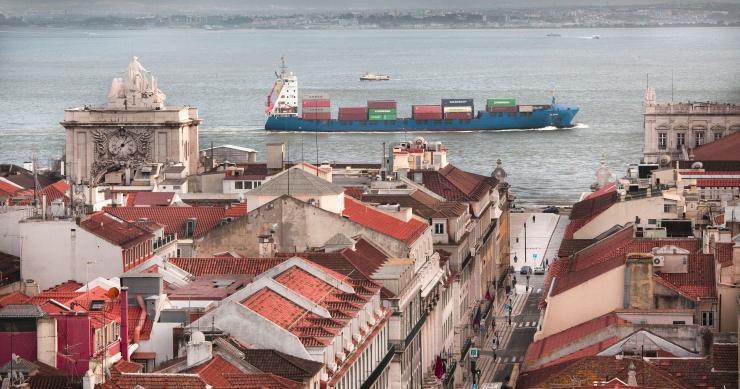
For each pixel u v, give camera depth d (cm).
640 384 19138
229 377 17800
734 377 19462
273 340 19738
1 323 18325
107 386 16788
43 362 18238
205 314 19862
